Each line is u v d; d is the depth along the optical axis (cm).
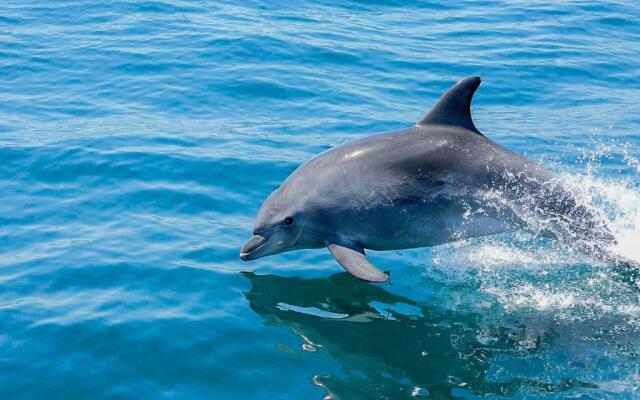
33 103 1997
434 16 2938
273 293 1186
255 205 1468
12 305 1123
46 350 1025
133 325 1081
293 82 2178
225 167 1606
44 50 2391
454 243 1351
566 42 2617
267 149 1719
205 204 1461
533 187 1248
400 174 1225
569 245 1260
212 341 1056
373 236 1244
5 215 1400
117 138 1750
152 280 1201
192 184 1534
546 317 1130
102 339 1049
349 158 1258
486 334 1089
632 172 1652
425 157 1229
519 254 1317
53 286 1178
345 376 990
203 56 2344
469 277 1248
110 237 1329
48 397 942
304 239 1271
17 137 1745
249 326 1095
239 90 2108
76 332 1061
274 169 1609
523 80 2270
